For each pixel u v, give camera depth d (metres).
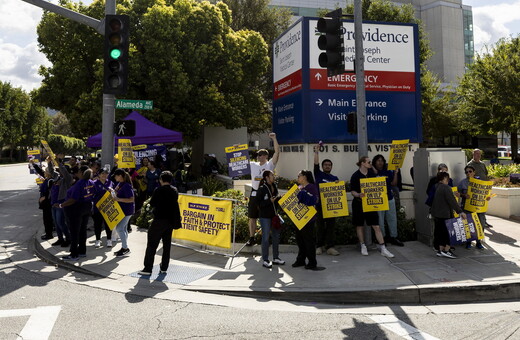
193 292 6.08
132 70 19.50
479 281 5.97
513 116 24.91
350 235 8.55
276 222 7.14
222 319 5.00
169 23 19.91
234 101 21.86
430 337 4.43
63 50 21.62
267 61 23.53
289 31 11.29
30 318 4.92
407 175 10.99
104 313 5.14
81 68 21.48
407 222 8.80
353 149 10.70
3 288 6.17
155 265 7.43
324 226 7.96
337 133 10.51
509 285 5.87
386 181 8.18
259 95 24.80
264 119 32.16
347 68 10.61
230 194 11.03
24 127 69.19
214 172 18.14
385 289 5.73
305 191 6.81
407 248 8.11
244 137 23.53
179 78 19.47
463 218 7.30
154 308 5.38
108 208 7.91
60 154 10.48
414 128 10.99
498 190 11.17
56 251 8.29
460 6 79.06
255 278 6.53
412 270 6.62
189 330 4.62
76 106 20.88
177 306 5.48
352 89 10.61
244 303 5.65
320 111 10.45
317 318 5.05
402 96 10.94
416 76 11.02
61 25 21.38
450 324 4.82
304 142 10.38
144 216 10.91
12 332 4.47
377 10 29.67
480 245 7.89
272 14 31.56
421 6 79.88
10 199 18.55
